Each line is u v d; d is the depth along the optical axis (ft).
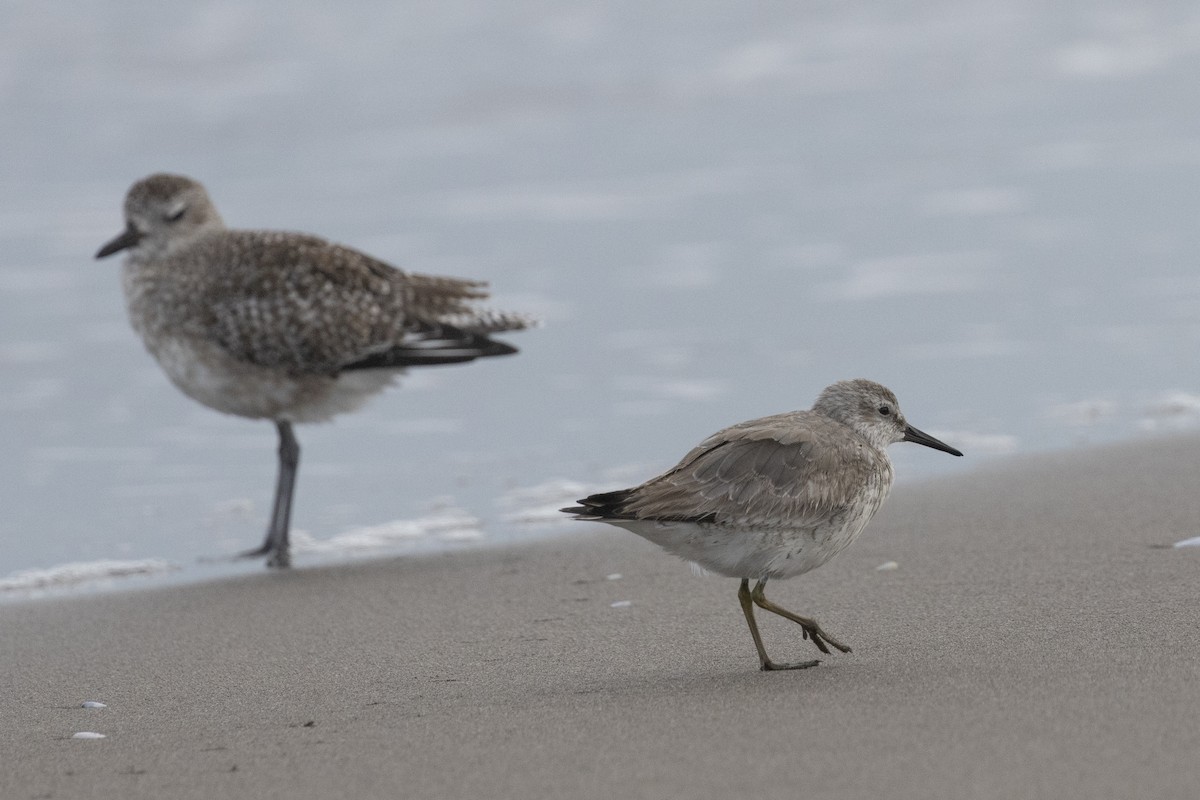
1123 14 115.55
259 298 41.42
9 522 42.86
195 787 20.89
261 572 38.14
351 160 90.22
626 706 23.89
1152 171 78.79
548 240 71.77
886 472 27.91
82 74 100.22
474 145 93.09
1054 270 64.69
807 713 22.56
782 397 51.67
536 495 44.19
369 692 26.45
